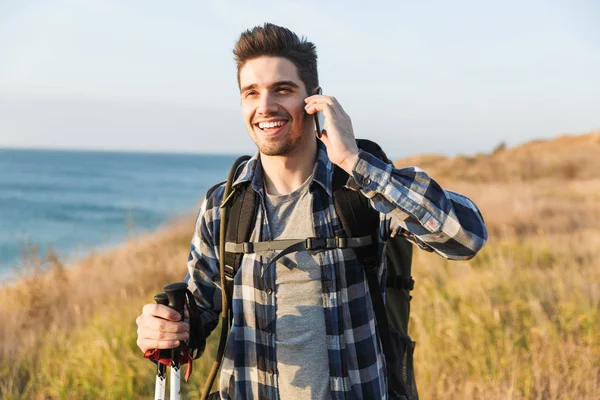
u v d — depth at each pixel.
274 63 1.74
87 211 50.91
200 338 1.93
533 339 4.28
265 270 1.79
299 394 1.75
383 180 1.65
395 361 1.84
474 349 4.11
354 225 1.76
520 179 23.48
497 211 12.93
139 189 84.19
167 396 3.95
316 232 1.78
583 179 23.47
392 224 1.80
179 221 18.64
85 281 9.06
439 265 6.91
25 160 190.88
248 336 1.83
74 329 5.72
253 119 1.79
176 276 8.62
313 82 1.82
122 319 5.39
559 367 3.89
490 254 7.20
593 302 5.10
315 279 1.76
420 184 1.64
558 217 11.77
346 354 1.75
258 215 1.84
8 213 49.44
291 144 1.78
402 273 2.03
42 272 8.20
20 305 7.09
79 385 4.22
